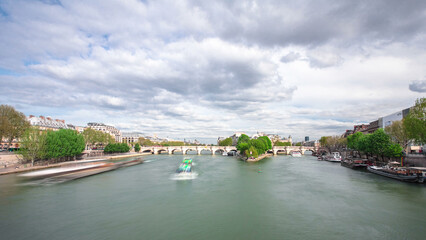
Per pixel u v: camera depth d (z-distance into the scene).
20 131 98.06
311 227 32.03
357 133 123.19
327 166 105.88
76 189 54.59
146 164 118.81
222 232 30.44
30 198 46.03
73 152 104.12
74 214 36.84
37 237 28.92
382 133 83.44
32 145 83.94
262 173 82.00
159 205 41.78
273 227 32.06
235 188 56.00
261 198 46.59
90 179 69.31
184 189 54.88
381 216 35.94
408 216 35.84
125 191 52.66
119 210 38.91
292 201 44.38
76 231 30.59
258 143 159.62
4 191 51.81
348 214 36.97
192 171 87.81
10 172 71.94
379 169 75.44
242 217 35.84
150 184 61.25
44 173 72.75
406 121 63.09
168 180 67.75
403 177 61.50
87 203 42.84
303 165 110.69
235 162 129.12
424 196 46.94
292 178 70.62
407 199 44.81
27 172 74.25
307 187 56.88
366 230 31.00
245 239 28.48
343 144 166.62
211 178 71.06
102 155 159.00
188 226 32.34
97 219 34.72
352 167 93.06
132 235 29.50
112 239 28.36
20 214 36.72
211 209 39.62
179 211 38.50
